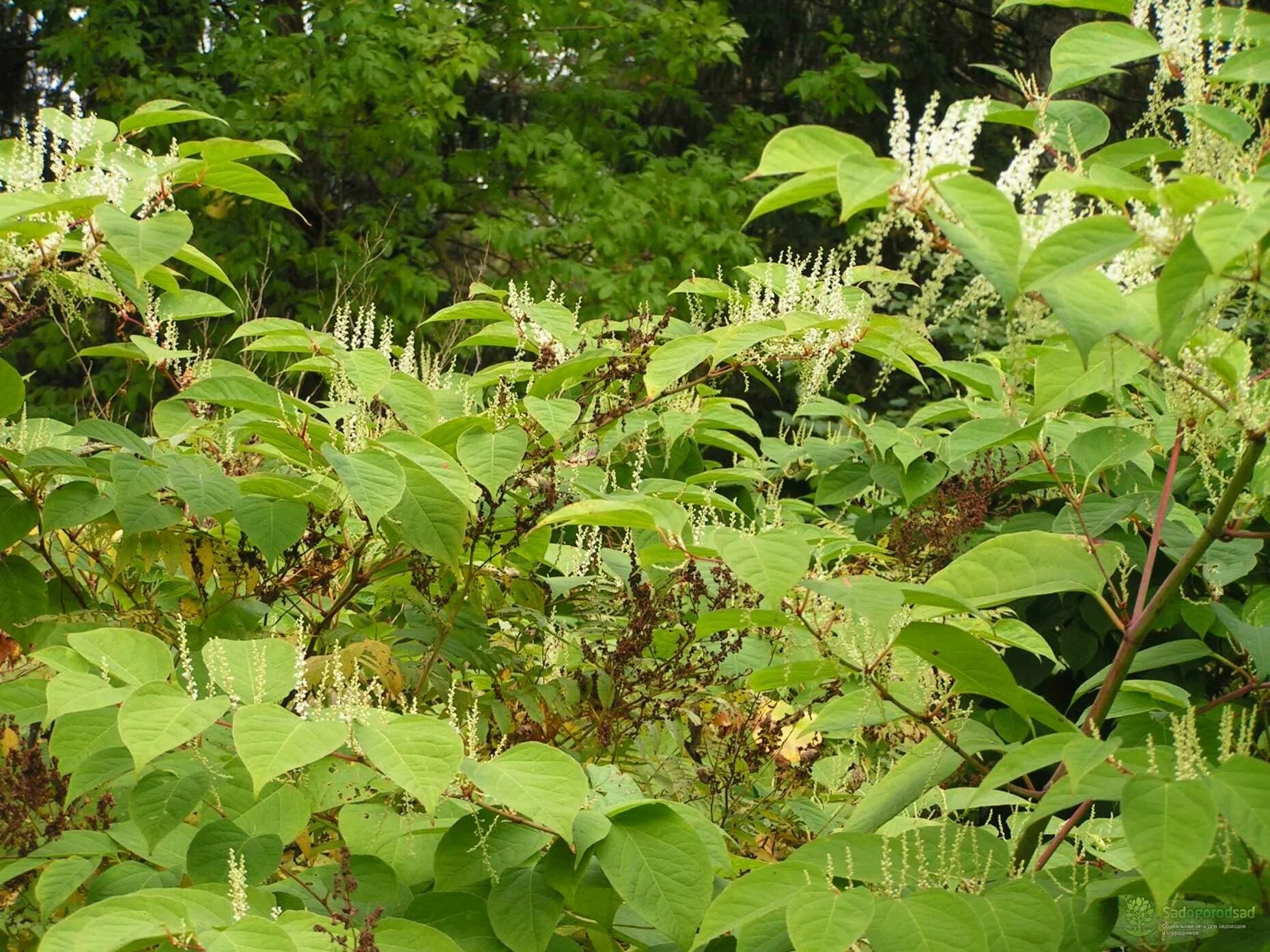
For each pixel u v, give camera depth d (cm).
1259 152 170
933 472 341
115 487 231
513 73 1110
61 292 250
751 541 171
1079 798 160
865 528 379
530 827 192
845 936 154
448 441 256
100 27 975
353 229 940
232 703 173
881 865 177
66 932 153
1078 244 142
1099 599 189
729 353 253
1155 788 148
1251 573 325
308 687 225
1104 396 341
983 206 144
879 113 1172
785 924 176
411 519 228
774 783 295
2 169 239
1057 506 348
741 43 1212
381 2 959
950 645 182
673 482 287
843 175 144
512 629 301
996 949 161
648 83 1145
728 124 1109
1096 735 177
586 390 291
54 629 251
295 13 1038
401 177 998
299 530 237
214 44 1025
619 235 913
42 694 223
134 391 755
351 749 190
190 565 278
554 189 970
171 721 165
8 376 237
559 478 266
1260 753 213
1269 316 184
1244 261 148
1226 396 170
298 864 243
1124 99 1034
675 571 251
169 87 923
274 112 955
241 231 915
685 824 187
